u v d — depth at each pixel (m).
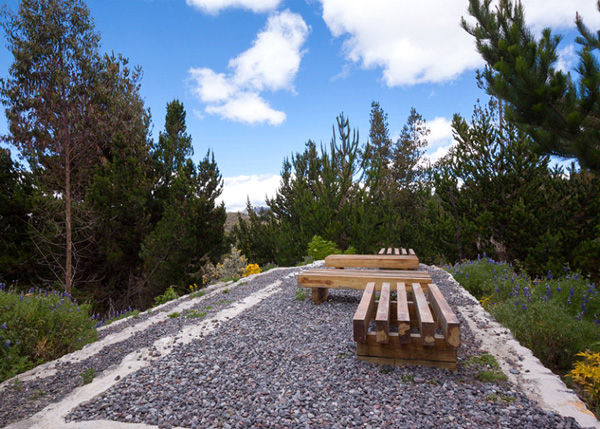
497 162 11.92
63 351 4.45
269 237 16.62
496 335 4.04
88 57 13.25
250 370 3.37
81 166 14.46
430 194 18.31
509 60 7.45
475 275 7.90
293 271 9.22
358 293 6.43
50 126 12.82
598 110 6.50
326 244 11.41
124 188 13.79
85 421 2.61
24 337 4.26
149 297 14.11
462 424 2.35
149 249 13.09
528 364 3.23
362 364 3.34
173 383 3.17
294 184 16.30
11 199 12.14
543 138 7.40
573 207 10.57
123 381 3.27
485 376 2.96
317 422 2.44
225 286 8.12
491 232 11.54
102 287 14.14
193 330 4.68
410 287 5.02
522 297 5.36
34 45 12.22
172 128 19.39
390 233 13.52
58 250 13.02
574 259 9.02
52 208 12.73
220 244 15.86
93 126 13.58
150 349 4.09
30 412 2.86
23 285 12.28
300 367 3.37
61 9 12.66
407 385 2.92
